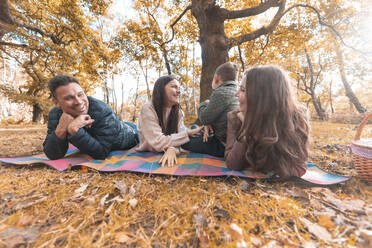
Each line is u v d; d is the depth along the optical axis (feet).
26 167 6.05
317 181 4.93
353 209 3.59
